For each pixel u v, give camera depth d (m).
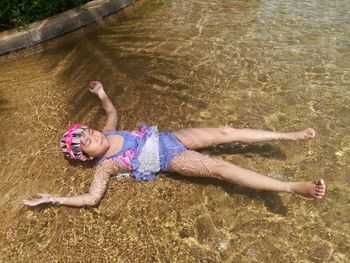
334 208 1.17
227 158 1.33
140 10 2.11
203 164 1.21
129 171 1.28
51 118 1.53
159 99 1.57
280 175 1.27
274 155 1.33
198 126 1.44
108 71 1.73
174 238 1.13
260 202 1.20
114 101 1.57
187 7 2.12
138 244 1.13
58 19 1.90
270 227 1.14
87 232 1.17
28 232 1.18
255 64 1.70
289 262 1.06
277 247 1.09
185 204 1.22
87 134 1.26
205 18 2.02
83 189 1.29
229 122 1.45
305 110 1.47
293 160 1.31
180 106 1.53
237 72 1.66
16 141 1.45
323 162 1.30
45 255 1.13
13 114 1.56
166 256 1.09
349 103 1.49
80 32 1.95
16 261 1.12
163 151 1.25
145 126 1.33
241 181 1.17
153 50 1.83
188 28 1.95
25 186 1.31
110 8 2.03
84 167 1.35
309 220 1.15
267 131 1.28
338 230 1.12
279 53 1.75
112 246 1.13
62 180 1.32
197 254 1.09
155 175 1.29
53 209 1.23
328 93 1.54
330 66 1.67
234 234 1.13
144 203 1.23
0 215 1.23
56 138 1.45
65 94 1.63
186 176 1.28
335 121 1.42
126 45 1.88
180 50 1.82
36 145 1.43
